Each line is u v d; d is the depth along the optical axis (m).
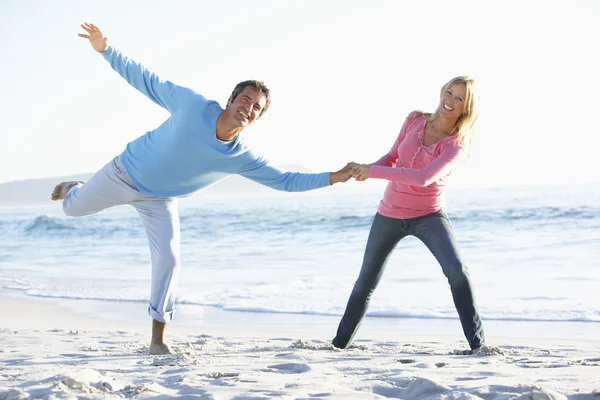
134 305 9.48
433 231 4.84
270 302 9.40
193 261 15.54
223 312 8.75
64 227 28.08
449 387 3.21
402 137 4.94
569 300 8.71
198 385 3.43
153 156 4.53
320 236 20.52
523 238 17.08
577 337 6.54
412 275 11.42
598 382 3.39
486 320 7.75
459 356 4.73
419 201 4.80
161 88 4.50
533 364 4.23
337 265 13.76
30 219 31.70
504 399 2.95
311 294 10.02
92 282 12.32
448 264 4.82
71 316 8.59
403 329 7.30
